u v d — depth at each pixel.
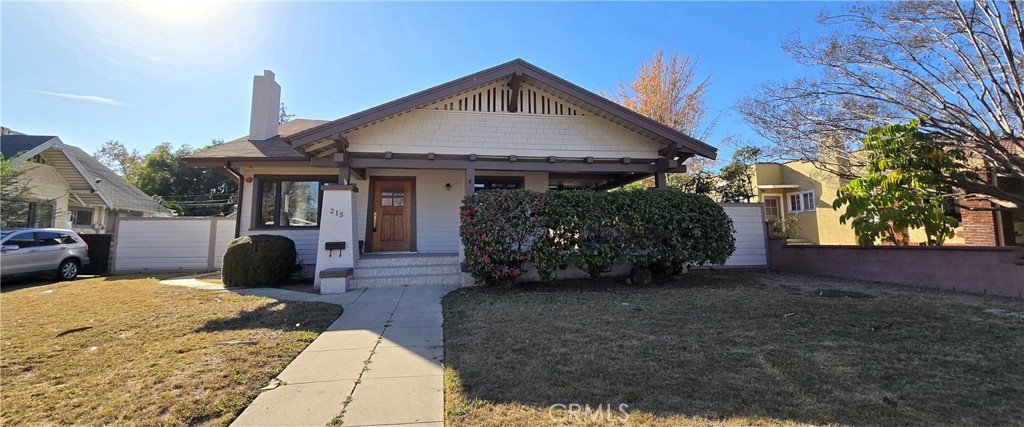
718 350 3.63
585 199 7.42
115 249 10.97
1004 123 7.66
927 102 8.12
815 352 3.54
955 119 7.73
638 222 7.36
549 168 9.33
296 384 3.08
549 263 7.18
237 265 8.03
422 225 10.77
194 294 7.08
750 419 2.39
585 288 7.27
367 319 5.22
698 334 4.15
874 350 3.58
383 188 10.81
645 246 7.48
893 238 7.94
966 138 7.64
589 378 3.04
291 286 8.27
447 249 10.77
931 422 2.33
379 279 7.88
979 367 3.15
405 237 10.73
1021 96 7.14
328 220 7.97
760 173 17.81
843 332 4.14
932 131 7.92
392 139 8.79
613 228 7.43
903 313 4.93
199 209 35.69
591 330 4.36
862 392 2.74
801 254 9.52
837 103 9.28
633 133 9.73
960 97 8.13
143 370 3.37
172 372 3.32
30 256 9.56
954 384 2.85
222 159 9.82
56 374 3.30
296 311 5.60
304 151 8.39
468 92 9.21
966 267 6.50
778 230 15.09
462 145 9.05
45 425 2.48
